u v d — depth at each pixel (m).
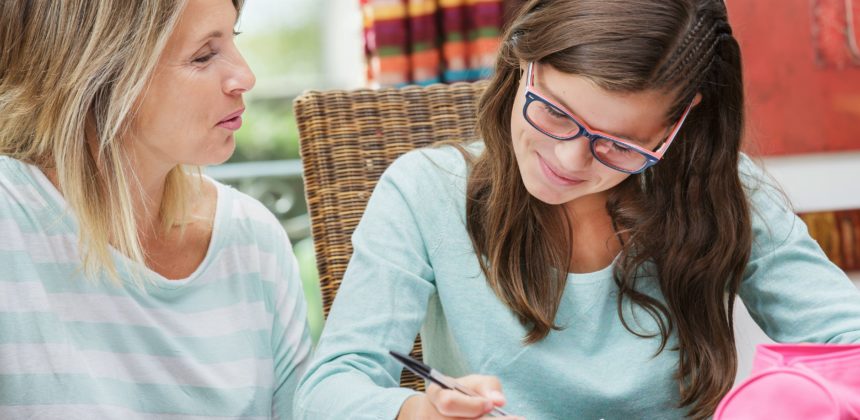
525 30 1.14
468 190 1.32
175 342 1.24
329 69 2.88
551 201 1.16
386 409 1.05
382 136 1.53
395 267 1.27
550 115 1.09
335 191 1.50
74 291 1.17
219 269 1.30
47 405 1.13
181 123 1.14
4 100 1.16
